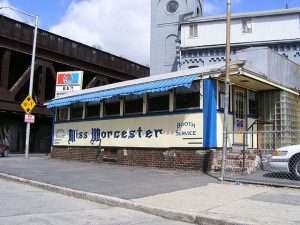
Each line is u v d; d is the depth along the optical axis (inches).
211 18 1550.2
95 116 834.2
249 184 493.4
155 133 692.1
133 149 729.6
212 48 1533.0
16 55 1477.6
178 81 627.8
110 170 666.2
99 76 1784.0
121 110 764.6
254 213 340.2
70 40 1622.8
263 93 741.9
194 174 596.1
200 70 651.5
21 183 555.5
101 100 799.1
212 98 625.9
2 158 1021.8
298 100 778.8
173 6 1777.8
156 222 332.5
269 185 475.8
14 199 419.5
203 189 464.1
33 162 841.5
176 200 399.2
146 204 379.9
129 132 741.9
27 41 1439.5
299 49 1438.2
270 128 728.3
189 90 649.0
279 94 724.7
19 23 1414.9
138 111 731.4
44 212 354.3
